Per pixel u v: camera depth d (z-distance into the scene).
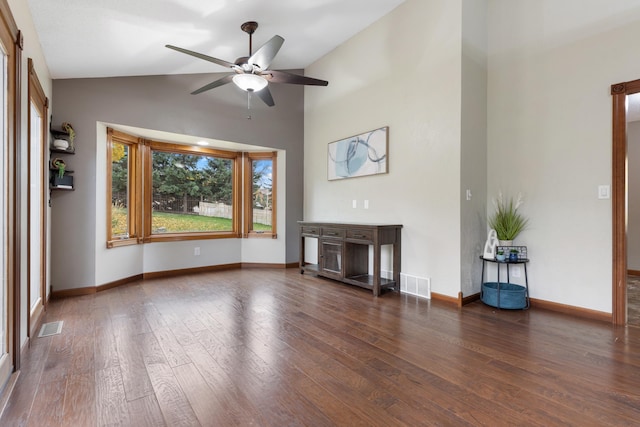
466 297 3.35
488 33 3.59
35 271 2.85
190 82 4.53
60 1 2.40
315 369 1.99
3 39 1.72
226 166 5.45
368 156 4.29
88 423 1.48
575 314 2.99
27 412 1.56
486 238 3.59
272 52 2.91
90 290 3.73
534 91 3.25
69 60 3.25
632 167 4.98
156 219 4.78
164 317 2.94
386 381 1.85
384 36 4.09
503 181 3.48
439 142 3.47
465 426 1.46
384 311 3.12
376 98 4.22
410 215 3.79
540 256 3.22
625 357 2.13
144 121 4.15
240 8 3.21
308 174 5.49
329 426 1.46
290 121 5.46
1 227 1.81
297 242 5.51
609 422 1.48
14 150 1.91
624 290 2.72
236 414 1.55
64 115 3.60
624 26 2.71
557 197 3.10
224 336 2.50
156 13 2.87
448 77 3.38
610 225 2.79
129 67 3.78
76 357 2.14
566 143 3.04
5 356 1.80
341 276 4.13
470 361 2.09
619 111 2.72
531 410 1.58
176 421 1.50
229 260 5.37
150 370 1.97
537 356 2.16
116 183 4.27
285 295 3.70
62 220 3.59
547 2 3.15
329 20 4.04
